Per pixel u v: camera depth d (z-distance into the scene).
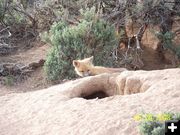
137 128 5.47
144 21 14.66
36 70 13.33
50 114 6.88
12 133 6.55
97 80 8.34
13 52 15.09
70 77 12.30
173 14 15.18
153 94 6.83
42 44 15.63
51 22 15.81
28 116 7.06
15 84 12.26
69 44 12.52
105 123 5.91
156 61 14.62
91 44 12.73
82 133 5.84
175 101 6.31
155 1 14.24
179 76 7.58
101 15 14.06
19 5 16.36
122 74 8.20
